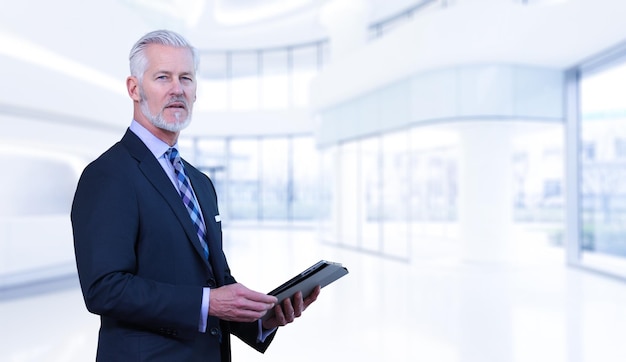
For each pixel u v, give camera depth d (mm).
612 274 9523
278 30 21172
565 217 11102
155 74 1746
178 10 12352
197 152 25891
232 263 11664
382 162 13859
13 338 5648
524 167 16844
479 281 9297
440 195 19000
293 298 1932
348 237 16469
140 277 1566
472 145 11398
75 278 9789
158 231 1668
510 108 10828
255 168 26125
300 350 5305
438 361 4934
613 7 7977
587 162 11430
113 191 1604
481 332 5945
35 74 7578
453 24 9938
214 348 1803
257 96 25109
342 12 15969
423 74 11539
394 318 6629
